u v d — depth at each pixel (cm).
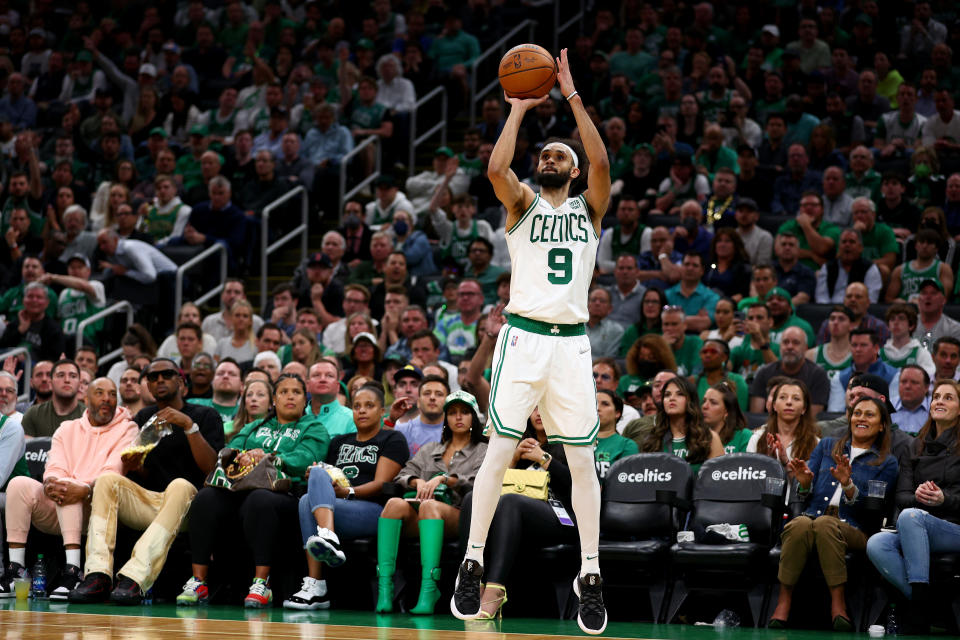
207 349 1513
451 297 1512
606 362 1198
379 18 2333
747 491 993
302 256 1909
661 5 2194
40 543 1137
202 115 2233
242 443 1095
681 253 1588
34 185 1984
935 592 946
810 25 1991
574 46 2288
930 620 944
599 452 1084
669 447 1073
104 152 2156
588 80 2064
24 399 1529
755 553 946
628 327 1448
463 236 1712
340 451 1084
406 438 1139
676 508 1015
